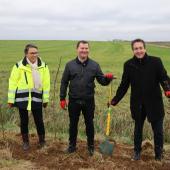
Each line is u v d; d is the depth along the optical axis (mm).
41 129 3340
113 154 3268
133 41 2961
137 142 3119
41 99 3264
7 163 2984
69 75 3084
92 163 3014
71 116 3141
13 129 4199
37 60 3238
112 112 5195
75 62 3066
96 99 6035
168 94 2922
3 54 17328
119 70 10812
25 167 2949
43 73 3248
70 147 3223
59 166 2963
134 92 3029
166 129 4461
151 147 3539
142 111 3049
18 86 3203
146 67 2963
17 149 3314
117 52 21125
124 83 3094
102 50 22688
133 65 2990
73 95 3080
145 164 3035
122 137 4184
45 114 4895
